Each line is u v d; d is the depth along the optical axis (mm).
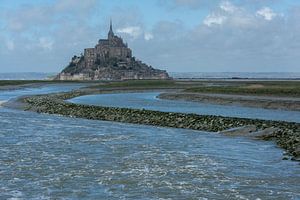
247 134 41312
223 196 21109
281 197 21016
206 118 51625
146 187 22609
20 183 23328
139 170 26344
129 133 43531
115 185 23000
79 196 21125
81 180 23953
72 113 63312
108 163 28281
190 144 36438
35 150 32969
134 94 127875
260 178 24625
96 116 59375
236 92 105938
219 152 32656
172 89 150750
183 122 50406
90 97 111375
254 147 35094
